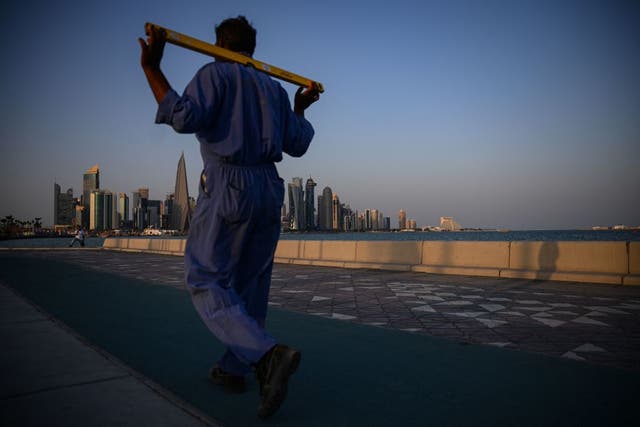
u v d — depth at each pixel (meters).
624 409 1.95
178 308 4.86
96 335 3.50
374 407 1.97
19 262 13.67
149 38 1.57
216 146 1.80
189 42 1.69
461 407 1.97
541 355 2.91
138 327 3.82
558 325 4.17
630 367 2.80
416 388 2.24
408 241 10.55
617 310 4.96
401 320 4.42
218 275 1.81
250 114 1.86
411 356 2.89
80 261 14.57
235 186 1.81
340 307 5.24
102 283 7.50
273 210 1.95
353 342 3.31
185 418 1.71
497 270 8.70
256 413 1.87
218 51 1.81
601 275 7.36
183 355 2.88
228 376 2.18
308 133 2.21
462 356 2.88
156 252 21.45
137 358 2.80
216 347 3.10
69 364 2.39
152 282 7.69
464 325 4.17
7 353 2.60
